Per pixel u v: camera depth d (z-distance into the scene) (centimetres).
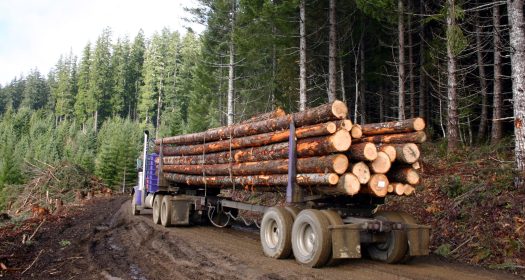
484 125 1875
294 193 796
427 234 747
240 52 2292
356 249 700
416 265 753
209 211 1240
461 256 835
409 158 733
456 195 1059
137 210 1628
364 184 729
